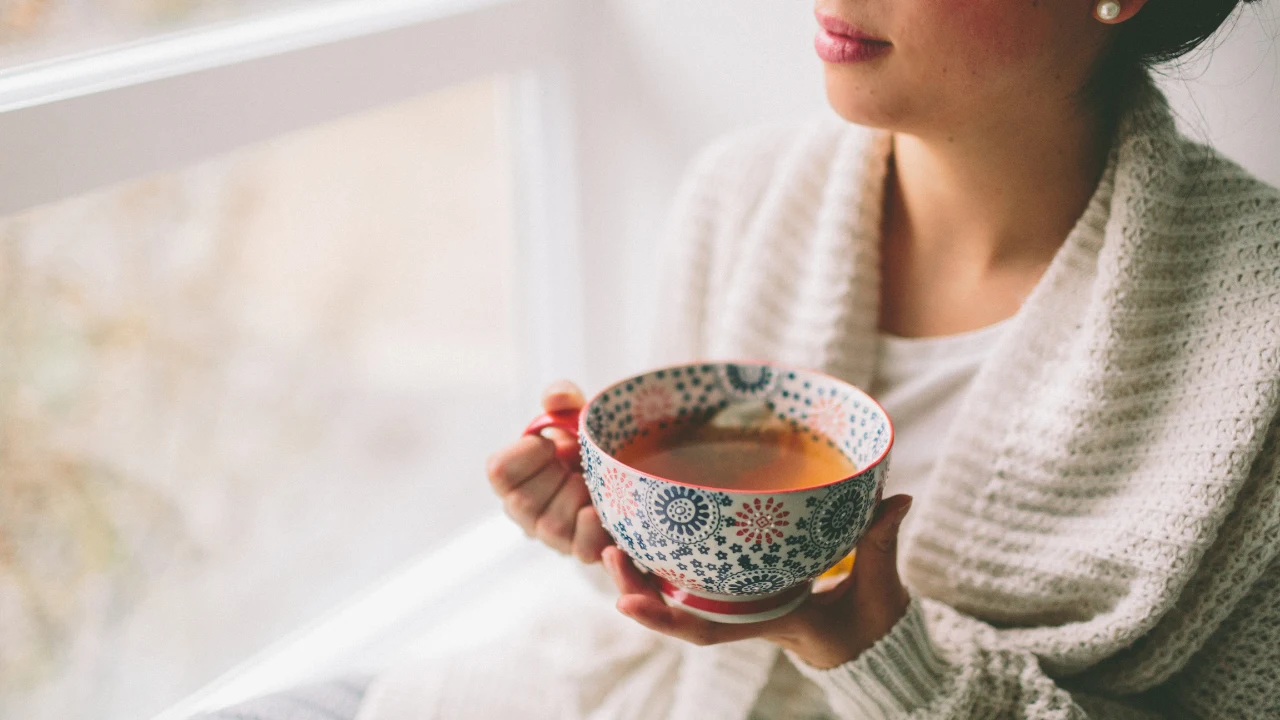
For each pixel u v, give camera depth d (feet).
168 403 3.12
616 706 2.51
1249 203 2.22
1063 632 2.28
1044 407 2.30
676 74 3.18
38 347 2.77
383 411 3.76
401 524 3.74
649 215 3.38
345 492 3.67
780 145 2.69
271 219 3.29
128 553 3.04
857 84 2.17
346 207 3.48
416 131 3.40
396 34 2.72
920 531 2.39
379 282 3.64
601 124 3.35
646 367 2.84
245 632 3.30
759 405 2.14
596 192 3.42
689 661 2.52
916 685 2.19
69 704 2.90
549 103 3.26
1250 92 2.52
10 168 2.21
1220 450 2.15
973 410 2.35
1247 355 2.16
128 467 3.03
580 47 3.24
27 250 2.70
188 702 2.92
